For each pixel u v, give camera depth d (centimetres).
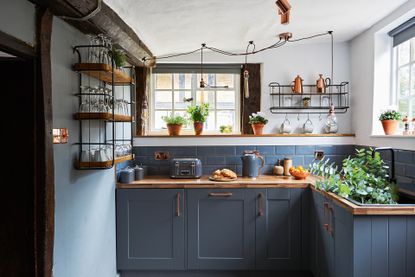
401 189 215
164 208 268
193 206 267
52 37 164
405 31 245
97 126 224
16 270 152
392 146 244
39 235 152
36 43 148
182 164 288
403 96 257
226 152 317
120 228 268
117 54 212
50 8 154
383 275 178
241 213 266
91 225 216
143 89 323
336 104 322
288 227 265
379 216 178
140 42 267
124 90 292
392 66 266
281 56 324
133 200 268
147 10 215
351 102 317
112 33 208
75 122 191
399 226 178
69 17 167
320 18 248
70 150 185
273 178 290
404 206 179
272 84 325
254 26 254
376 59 269
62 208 176
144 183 267
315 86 321
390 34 260
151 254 269
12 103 150
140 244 269
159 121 345
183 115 344
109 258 252
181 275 274
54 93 167
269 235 265
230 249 267
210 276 273
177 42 289
